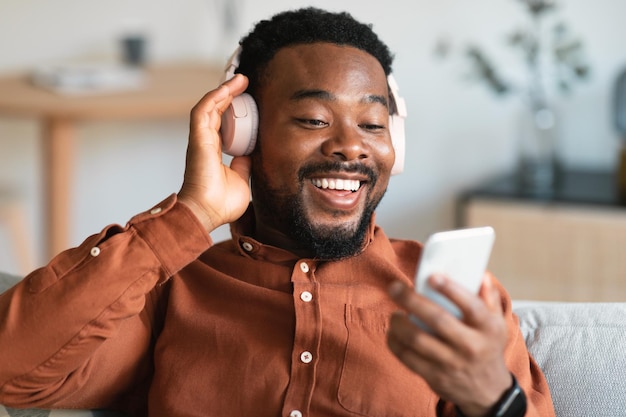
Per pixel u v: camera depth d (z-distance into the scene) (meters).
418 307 0.77
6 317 1.00
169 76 2.93
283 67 1.10
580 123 2.73
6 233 3.31
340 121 1.07
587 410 1.16
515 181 2.69
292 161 1.07
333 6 2.85
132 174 3.20
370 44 1.13
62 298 0.99
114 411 1.17
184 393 1.07
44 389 1.04
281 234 1.14
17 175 3.26
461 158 2.86
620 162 2.49
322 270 1.11
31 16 3.12
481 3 2.74
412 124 2.86
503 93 2.64
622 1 2.64
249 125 1.10
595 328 1.23
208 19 3.03
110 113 2.56
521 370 1.10
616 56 2.67
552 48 2.69
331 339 1.06
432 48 2.80
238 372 1.07
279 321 1.08
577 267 2.44
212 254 1.17
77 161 3.20
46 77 2.84
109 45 3.12
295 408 1.04
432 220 2.91
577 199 2.44
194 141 1.08
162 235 1.02
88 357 1.03
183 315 1.12
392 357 1.06
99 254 1.01
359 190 1.09
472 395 0.84
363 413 1.04
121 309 1.01
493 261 2.52
